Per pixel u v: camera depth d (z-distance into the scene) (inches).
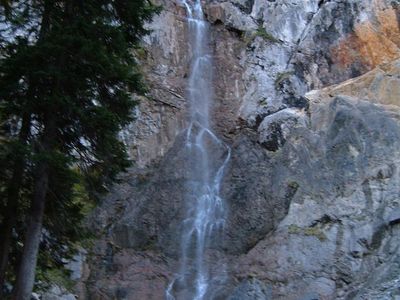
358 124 753.0
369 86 818.2
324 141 765.3
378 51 893.8
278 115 833.5
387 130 735.7
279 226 702.5
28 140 405.4
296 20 965.8
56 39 391.9
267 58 932.0
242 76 929.5
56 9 427.2
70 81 404.2
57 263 498.6
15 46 416.2
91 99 418.9
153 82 898.1
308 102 845.8
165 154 851.4
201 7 1003.9
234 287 660.1
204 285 680.4
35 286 526.0
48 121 407.5
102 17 436.8
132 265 706.2
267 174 769.6
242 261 692.7
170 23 962.7
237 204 753.0
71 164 408.2
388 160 705.0
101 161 438.3
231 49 960.3
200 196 791.1
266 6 983.0
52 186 422.6
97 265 700.7
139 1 445.1
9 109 402.9
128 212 762.2
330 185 716.0
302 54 923.4
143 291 677.3
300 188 729.0
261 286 642.8
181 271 703.7
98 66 401.7
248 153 818.8
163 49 939.3
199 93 929.5
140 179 812.6
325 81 897.5
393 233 640.4
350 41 912.9
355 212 677.9
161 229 750.5
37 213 398.0
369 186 689.6
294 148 776.9
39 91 403.5
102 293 667.4
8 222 407.8
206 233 746.8
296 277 644.7
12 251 434.6
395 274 591.2
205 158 842.8
